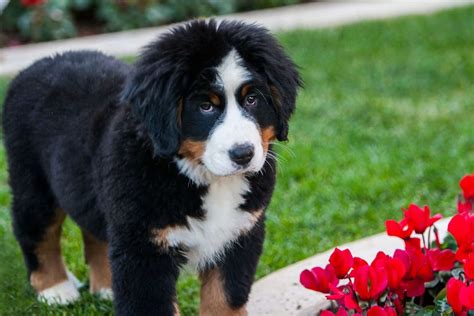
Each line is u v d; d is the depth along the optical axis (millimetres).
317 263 5102
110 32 13477
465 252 3965
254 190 4184
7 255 5660
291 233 6172
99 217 4395
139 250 4051
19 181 4980
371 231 6184
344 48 11977
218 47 3824
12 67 10680
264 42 3961
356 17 14055
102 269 5215
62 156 4551
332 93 9906
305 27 13141
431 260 4062
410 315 3975
